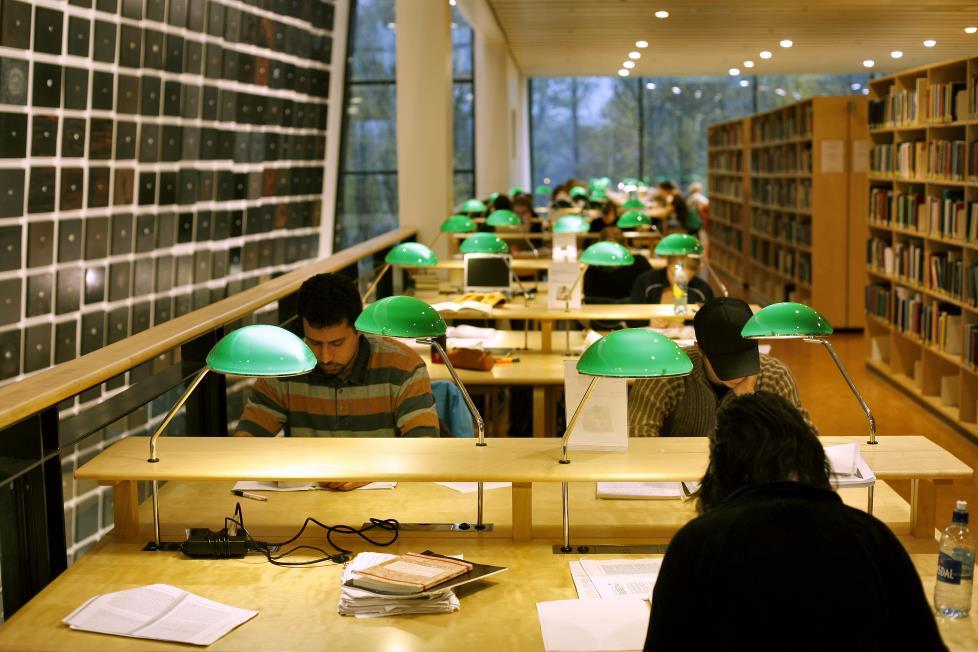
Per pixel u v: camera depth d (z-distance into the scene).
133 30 7.57
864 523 1.59
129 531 2.71
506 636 2.13
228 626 2.17
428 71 8.93
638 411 3.27
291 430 3.32
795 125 11.30
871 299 8.37
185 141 8.73
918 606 1.54
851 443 2.77
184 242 8.91
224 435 3.76
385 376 3.27
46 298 7.03
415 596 2.22
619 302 7.04
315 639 2.12
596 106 20.02
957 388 6.82
